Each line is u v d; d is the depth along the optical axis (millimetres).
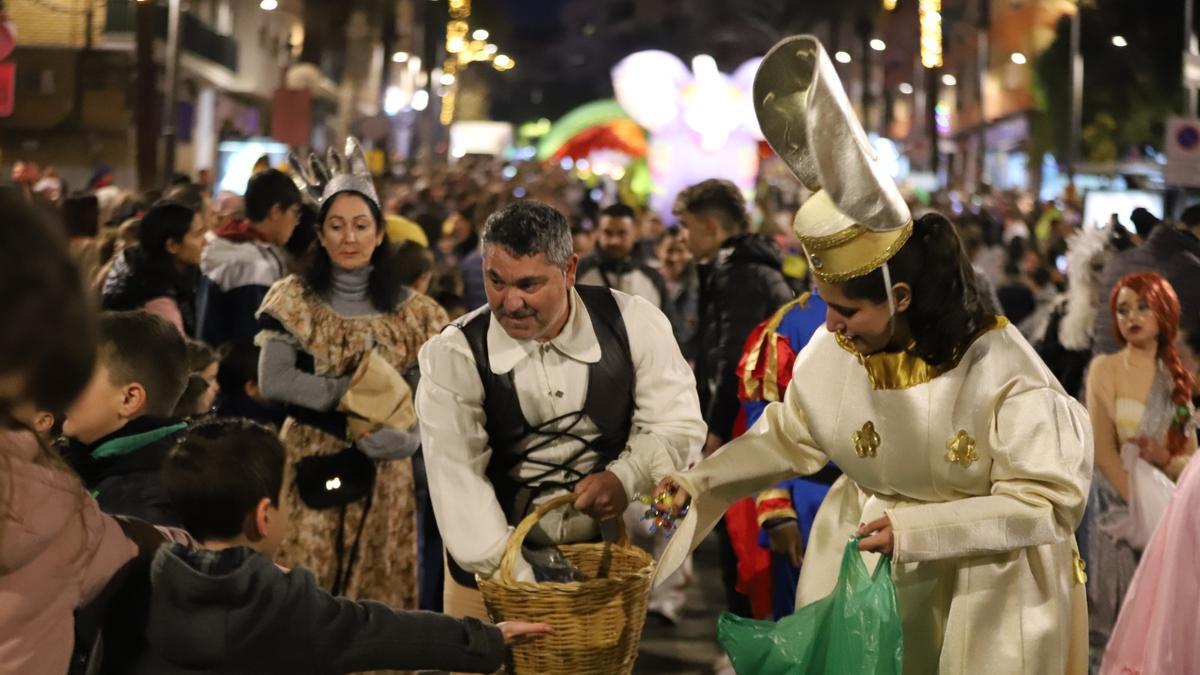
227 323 6473
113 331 3627
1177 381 5586
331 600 3174
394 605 5301
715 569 8969
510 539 3646
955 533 3291
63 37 32844
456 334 3984
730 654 3598
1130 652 3863
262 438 3312
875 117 72062
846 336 3430
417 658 3289
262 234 6609
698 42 107125
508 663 3650
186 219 6840
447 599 4332
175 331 3775
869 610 3379
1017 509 3266
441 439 3908
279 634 3055
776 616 5637
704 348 6328
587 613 3574
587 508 3811
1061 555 3469
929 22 29234
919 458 3422
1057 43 40875
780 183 38062
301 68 39562
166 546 3025
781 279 6266
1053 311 7734
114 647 3037
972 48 63438
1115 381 5668
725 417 6156
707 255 6867
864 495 3717
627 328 4062
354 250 5180
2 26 10836
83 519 2711
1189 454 5582
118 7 32844
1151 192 19438
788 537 5168
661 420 4043
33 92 32969
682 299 10094
